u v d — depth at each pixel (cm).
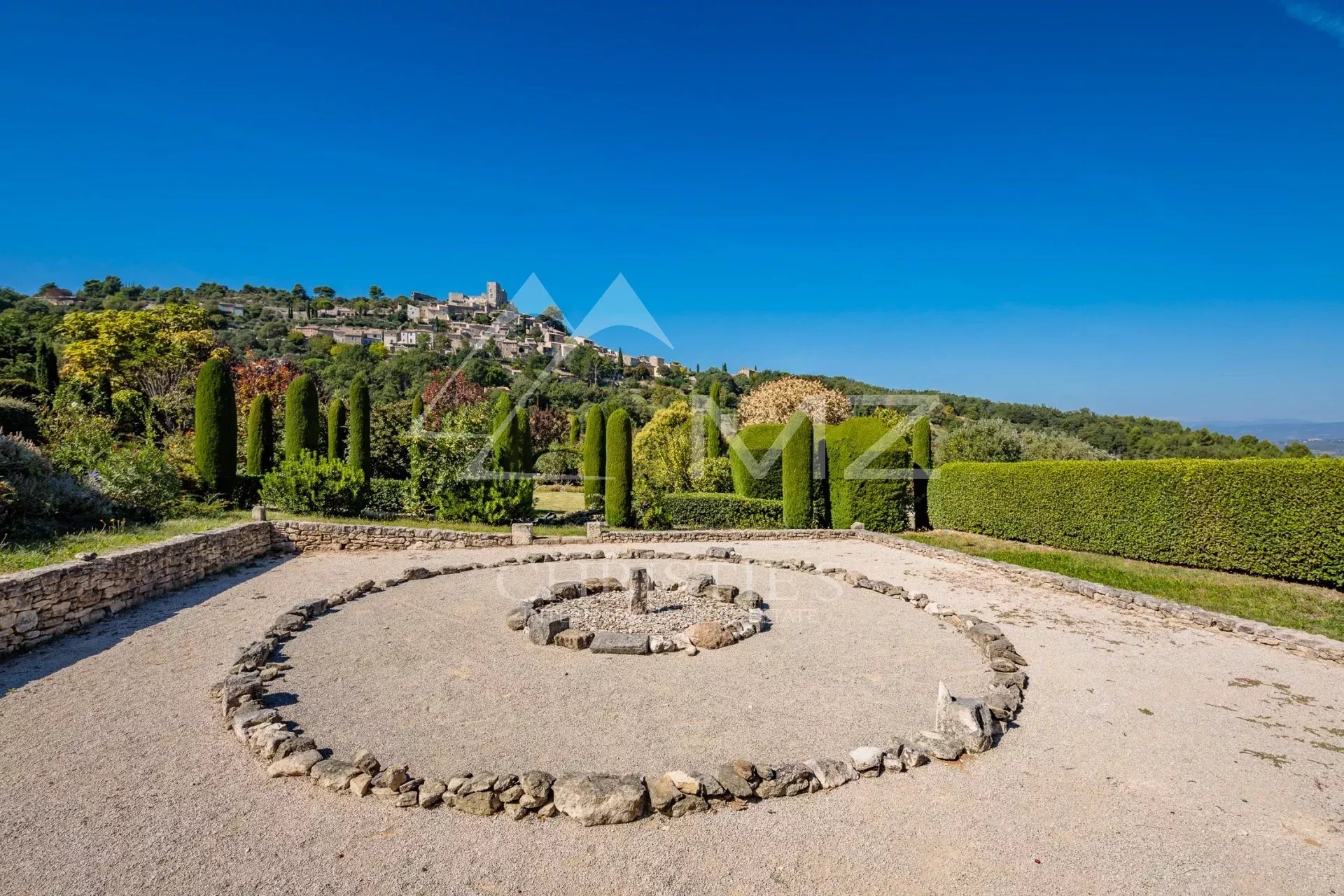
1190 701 525
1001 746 442
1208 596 860
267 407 1917
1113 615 801
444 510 1489
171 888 286
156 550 822
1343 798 380
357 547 1210
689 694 523
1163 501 1031
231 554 1027
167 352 2869
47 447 1322
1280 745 450
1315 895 296
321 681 540
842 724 471
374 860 307
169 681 535
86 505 1022
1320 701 528
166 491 1213
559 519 1672
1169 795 380
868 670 588
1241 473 927
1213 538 959
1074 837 336
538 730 452
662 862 310
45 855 306
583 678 558
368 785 364
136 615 737
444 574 998
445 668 576
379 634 677
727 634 657
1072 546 1197
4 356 2814
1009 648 617
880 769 398
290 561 1102
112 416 2208
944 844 328
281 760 388
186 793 363
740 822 344
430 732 446
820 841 329
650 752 421
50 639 638
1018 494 1321
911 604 836
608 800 340
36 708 477
